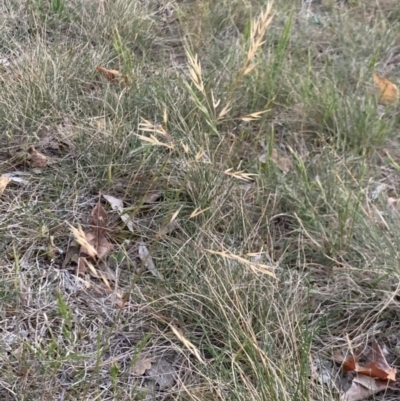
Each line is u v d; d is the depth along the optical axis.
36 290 1.88
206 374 1.72
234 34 3.35
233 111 2.67
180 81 2.61
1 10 3.02
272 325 1.83
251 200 2.30
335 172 2.33
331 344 1.87
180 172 2.26
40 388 1.62
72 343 1.66
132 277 1.97
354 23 3.53
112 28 2.99
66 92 2.56
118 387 1.67
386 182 2.55
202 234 2.06
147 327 1.84
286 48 3.23
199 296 1.86
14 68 2.57
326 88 2.82
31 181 2.23
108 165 2.26
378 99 2.87
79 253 2.02
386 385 1.78
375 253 2.07
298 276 1.97
